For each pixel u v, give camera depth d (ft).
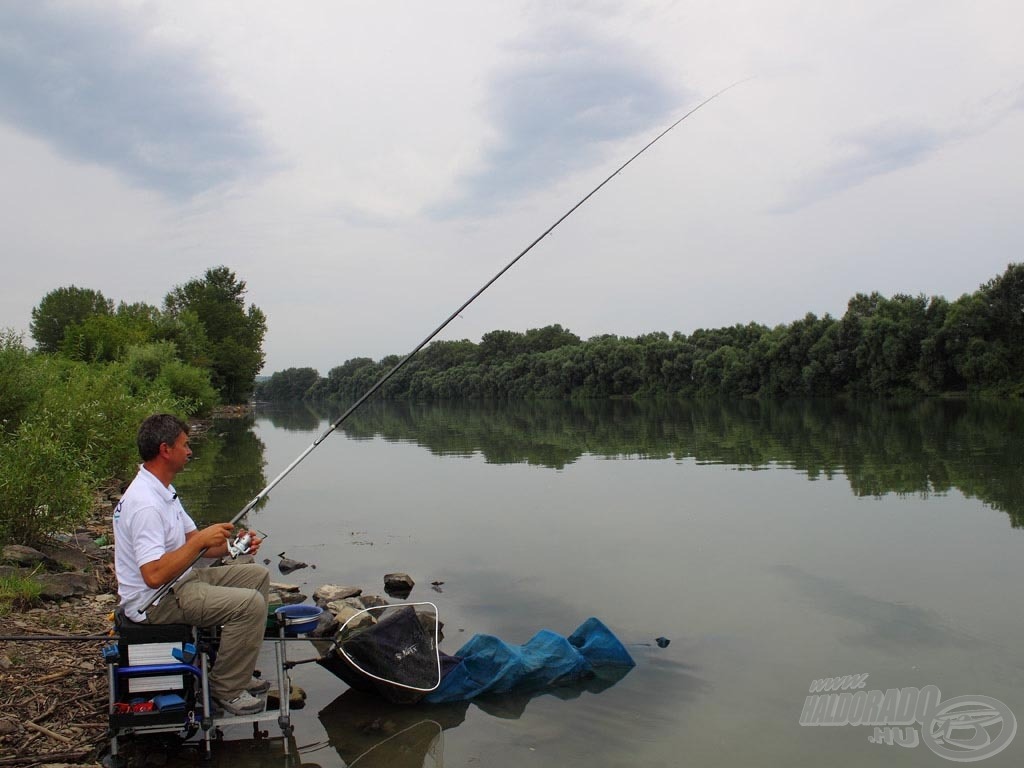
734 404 137.69
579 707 14.96
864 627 18.72
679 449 60.90
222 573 14.20
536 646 16.84
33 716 13.23
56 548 23.89
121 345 110.22
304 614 13.93
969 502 33.65
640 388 191.42
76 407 35.50
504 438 80.79
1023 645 17.30
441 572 25.05
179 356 143.23
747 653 17.40
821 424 82.84
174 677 12.42
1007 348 116.26
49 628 17.17
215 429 109.50
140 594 12.53
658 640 18.15
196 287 211.82
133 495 12.65
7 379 30.86
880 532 28.43
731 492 38.50
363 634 15.44
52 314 181.98
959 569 23.27
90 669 15.14
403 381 291.79
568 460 56.13
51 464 23.50
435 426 109.91
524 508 36.17
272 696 15.44
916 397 126.62
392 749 13.42
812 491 37.93
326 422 140.15
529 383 229.66
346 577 24.75
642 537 29.12
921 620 19.04
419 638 15.93
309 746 13.58
